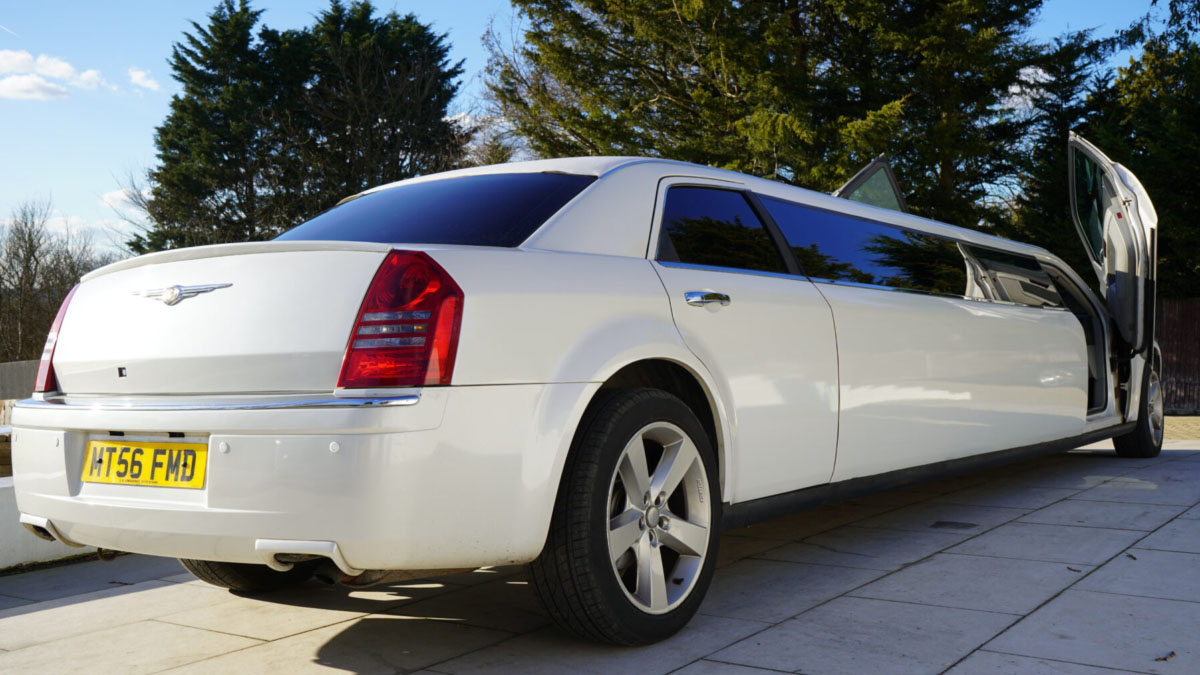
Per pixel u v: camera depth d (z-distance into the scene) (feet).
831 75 58.85
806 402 10.08
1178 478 16.52
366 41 105.09
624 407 8.00
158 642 8.79
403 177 102.58
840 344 10.65
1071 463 19.27
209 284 7.61
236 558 7.16
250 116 109.19
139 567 12.41
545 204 8.73
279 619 9.47
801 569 10.78
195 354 7.41
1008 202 64.95
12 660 8.37
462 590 10.45
